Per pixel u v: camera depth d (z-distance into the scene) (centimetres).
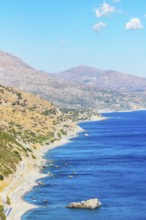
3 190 16188
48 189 17038
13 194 16112
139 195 15838
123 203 14725
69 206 14238
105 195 15950
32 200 15238
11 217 13138
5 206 14288
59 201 15100
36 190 16850
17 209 14012
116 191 16612
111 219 12825
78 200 15212
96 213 13512
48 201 15088
